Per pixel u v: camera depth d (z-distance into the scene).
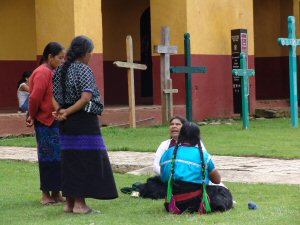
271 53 61.81
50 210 18.58
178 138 17.34
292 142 33.22
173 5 47.34
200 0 48.41
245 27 52.19
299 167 25.73
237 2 51.72
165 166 17.30
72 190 17.64
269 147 31.33
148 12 58.41
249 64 52.00
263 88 62.19
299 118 48.53
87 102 17.50
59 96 17.83
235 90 50.12
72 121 17.59
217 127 42.31
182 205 17.03
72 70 17.66
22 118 39.03
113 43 56.66
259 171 24.91
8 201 20.05
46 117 19.28
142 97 58.28
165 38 42.38
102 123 42.94
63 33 41.12
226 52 51.00
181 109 46.66
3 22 48.81
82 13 41.34
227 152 29.81
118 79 56.78
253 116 52.12
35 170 25.98
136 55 57.72
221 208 17.16
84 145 17.56
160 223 16.11
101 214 17.73
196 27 48.09
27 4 50.00
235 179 23.41
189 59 42.75
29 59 50.28
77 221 16.73
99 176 17.62
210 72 49.62
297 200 19.17
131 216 17.30
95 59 42.25
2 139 37.41
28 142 35.44
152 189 19.95
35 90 19.09
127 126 43.34
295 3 60.12
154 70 47.84
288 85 61.62
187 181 16.95
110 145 33.00
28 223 16.72
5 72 49.06
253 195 20.06
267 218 16.48
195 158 17.00
